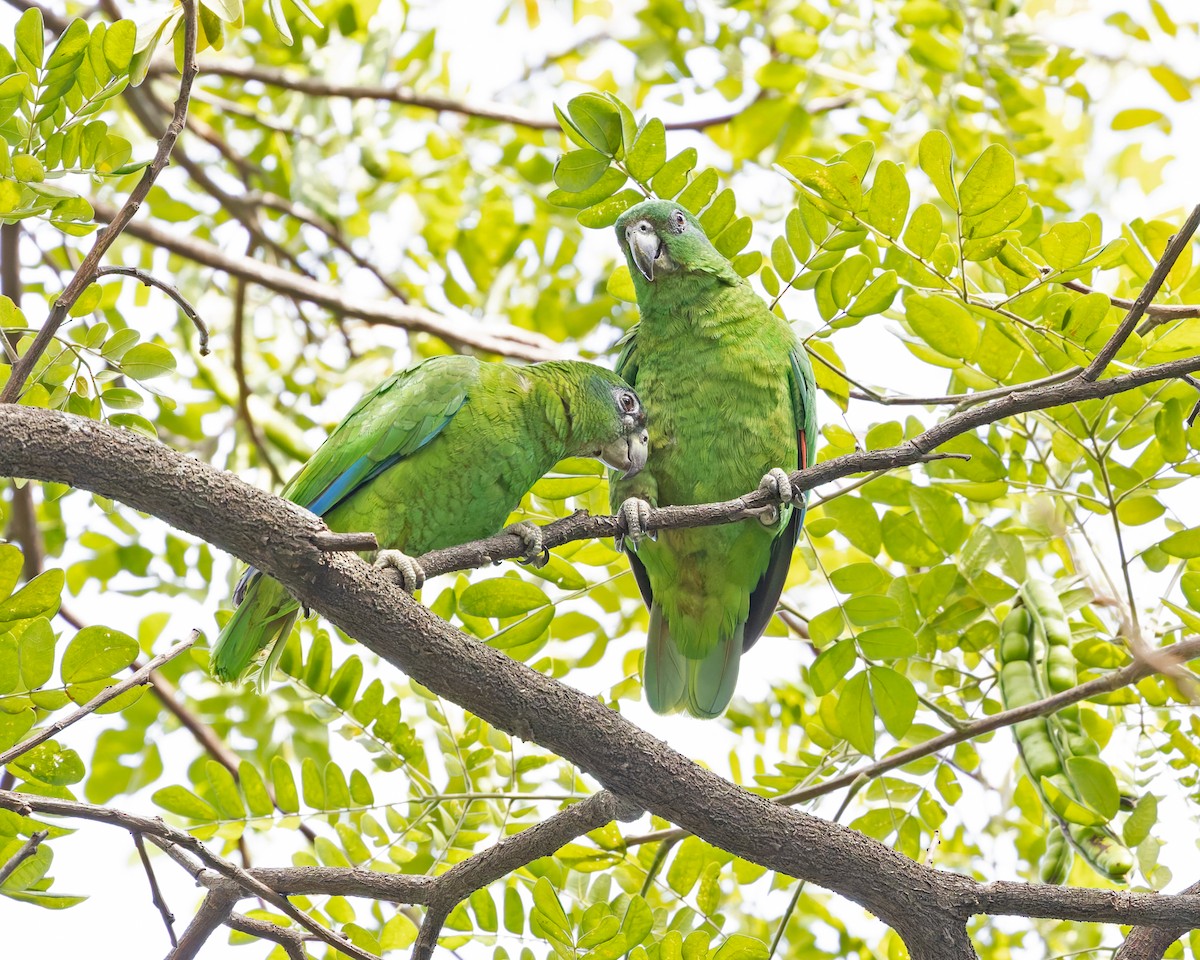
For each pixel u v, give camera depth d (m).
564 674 12.58
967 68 14.45
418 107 16.06
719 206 10.24
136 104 13.58
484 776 10.13
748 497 8.81
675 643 11.22
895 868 7.33
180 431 15.16
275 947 8.88
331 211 14.97
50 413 6.43
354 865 9.22
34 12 7.20
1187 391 9.43
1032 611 10.41
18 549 7.02
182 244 13.98
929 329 9.23
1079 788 9.29
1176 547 9.41
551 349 15.22
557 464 10.48
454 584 11.19
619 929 8.07
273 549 6.78
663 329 10.64
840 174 8.63
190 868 7.21
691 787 7.36
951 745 10.05
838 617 9.62
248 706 14.38
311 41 15.30
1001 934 11.45
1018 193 8.35
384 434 9.17
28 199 7.41
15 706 7.21
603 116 8.92
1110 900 7.15
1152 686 10.08
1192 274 9.07
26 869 7.31
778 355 10.41
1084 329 8.71
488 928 9.00
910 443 7.84
